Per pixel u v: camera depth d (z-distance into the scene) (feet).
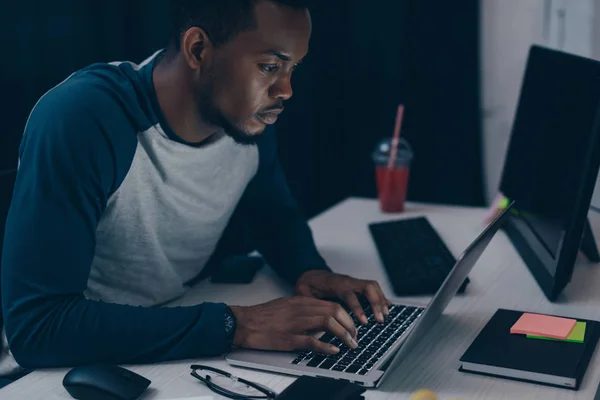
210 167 4.67
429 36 9.49
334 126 10.22
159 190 4.48
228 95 4.15
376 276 5.09
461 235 5.93
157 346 3.89
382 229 5.94
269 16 3.97
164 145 4.38
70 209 3.90
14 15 7.69
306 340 3.84
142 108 4.31
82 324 3.86
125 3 8.66
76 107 4.01
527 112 5.62
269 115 4.22
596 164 4.18
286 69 4.12
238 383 3.62
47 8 7.88
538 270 4.87
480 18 9.42
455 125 9.67
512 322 4.16
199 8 4.08
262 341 3.91
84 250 3.97
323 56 9.89
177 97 4.30
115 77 4.32
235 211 5.44
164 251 4.75
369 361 3.73
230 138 4.70
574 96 4.65
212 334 3.91
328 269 5.00
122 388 3.44
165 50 4.44
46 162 3.90
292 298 4.13
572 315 4.39
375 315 4.30
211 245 5.10
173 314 3.98
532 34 9.25
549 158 4.96
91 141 3.98
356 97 10.00
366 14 9.62
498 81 9.59
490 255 5.44
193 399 3.43
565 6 8.83
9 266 3.89
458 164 9.77
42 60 7.93
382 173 6.54
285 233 5.24
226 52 4.07
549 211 4.81
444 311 4.47
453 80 9.53
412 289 4.73
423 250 5.35
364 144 10.14
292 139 10.16
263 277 5.16
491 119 9.74
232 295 4.84
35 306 3.88
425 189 9.97
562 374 3.51
